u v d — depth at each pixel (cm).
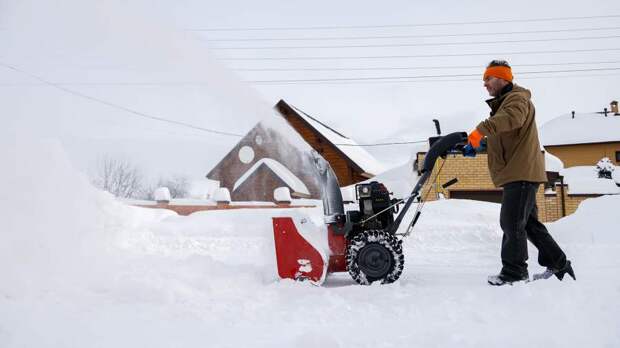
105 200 594
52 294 292
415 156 1467
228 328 218
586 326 206
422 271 419
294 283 320
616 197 788
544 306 244
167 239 795
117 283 301
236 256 613
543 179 333
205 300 280
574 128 3956
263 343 191
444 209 1134
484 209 1155
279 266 334
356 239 334
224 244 786
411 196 352
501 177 333
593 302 244
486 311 244
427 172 348
